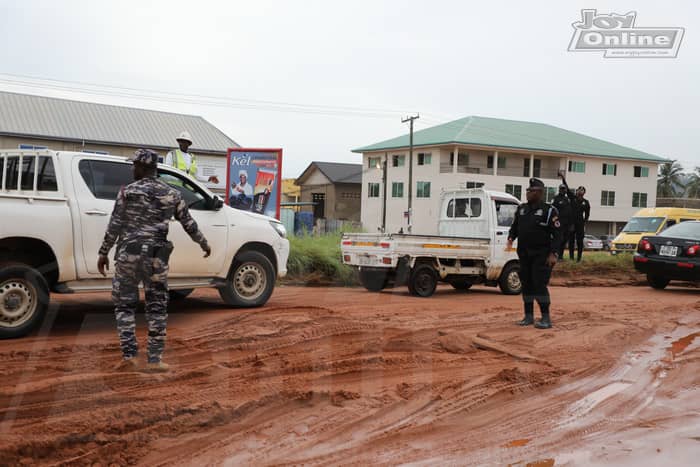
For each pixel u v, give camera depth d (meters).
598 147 56.16
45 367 4.97
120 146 33.50
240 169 14.01
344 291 10.94
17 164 6.86
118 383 4.65
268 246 8.54
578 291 12.83
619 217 55.97
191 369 5.10
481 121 56.84
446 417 4.42
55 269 6.46
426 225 50.16
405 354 6.05
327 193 60.22
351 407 4.50
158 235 5.21
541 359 6.12
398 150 52.47
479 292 12.47
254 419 4.17
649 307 9.89
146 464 3.44
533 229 7.82
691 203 53.66
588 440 4.10
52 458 3.44
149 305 5.12
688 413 4.69
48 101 34.47
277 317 7.45
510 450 3.88
